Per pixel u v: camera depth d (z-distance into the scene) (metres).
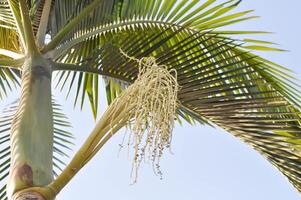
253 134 4.70
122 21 5.23
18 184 3.62
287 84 5.05
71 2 5.16
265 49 5.16
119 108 3.40
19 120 4.02
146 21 5.23
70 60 5.44
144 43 4.87
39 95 4.24
